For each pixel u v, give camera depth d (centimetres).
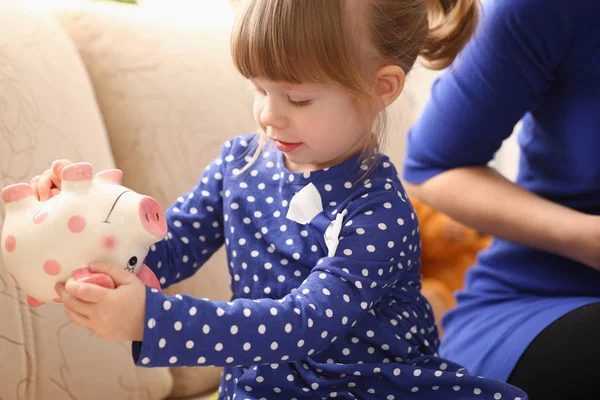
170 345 68
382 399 84
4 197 70
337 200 85
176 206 96
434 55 100
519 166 119
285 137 81
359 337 85
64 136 102
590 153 102
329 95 79
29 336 93
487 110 106
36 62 103
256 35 75
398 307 89
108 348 101
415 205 167
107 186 71
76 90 108
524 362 98
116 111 117
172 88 122
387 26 82
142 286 67
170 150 119
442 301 153
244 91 130
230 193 92
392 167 89
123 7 130
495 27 103
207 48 130
